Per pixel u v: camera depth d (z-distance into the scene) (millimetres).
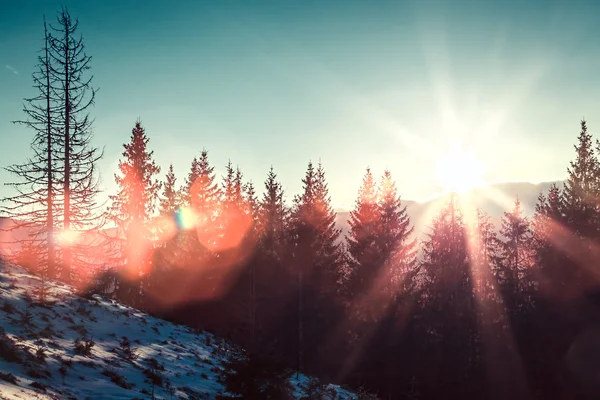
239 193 60125
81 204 29625
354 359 44250
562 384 41250
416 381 43750
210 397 14672
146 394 12617
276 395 12945
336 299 45281
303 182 50781
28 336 13406
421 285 47188
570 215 46625
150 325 21047
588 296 42688
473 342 44750
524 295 44812
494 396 42719
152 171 42219
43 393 9805
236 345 13953
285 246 46562
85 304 19500
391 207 47625
